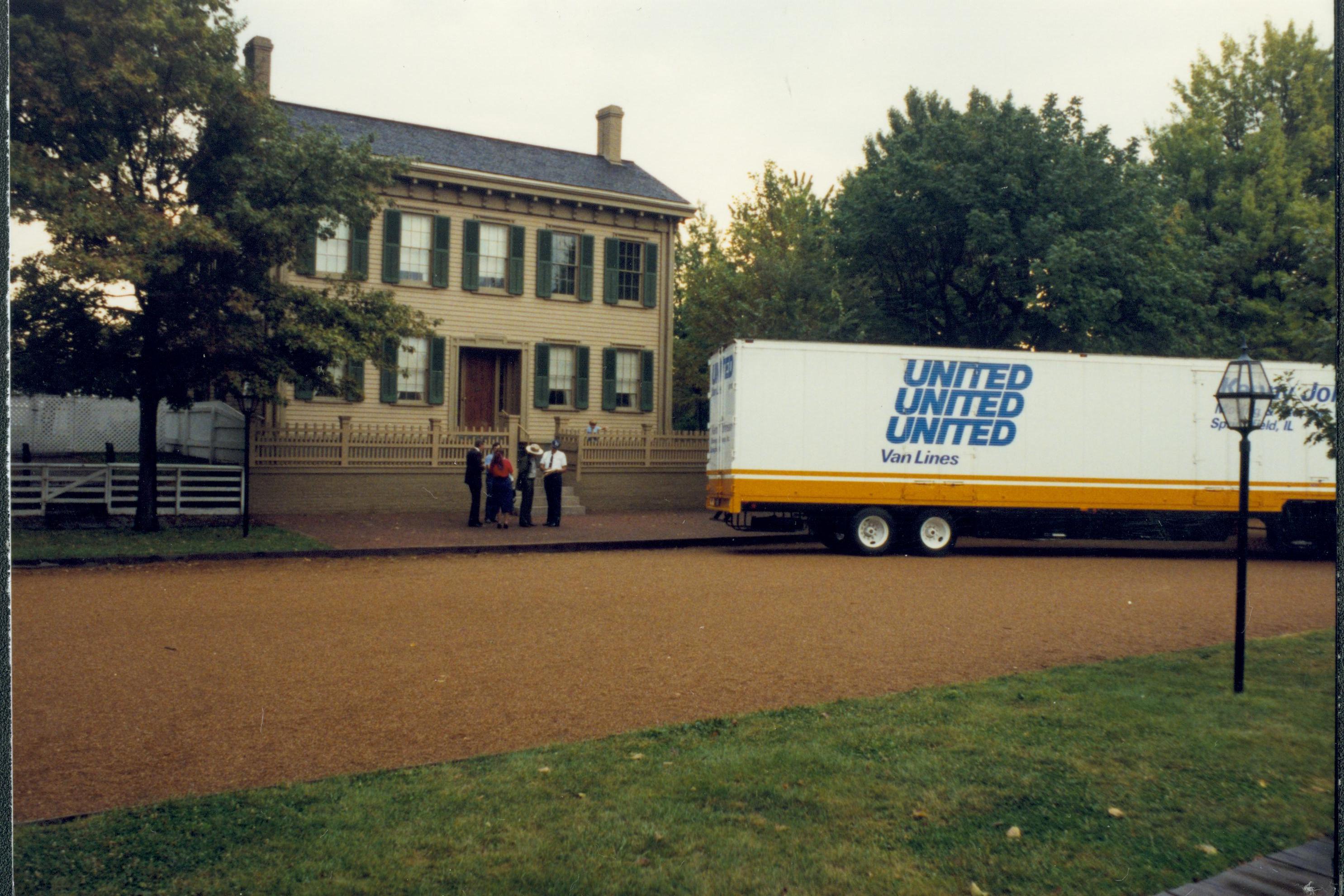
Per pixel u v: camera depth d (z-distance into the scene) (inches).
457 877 155.6
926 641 370.6
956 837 175.6
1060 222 945.5
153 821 177.2
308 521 811.4
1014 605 466.0
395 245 1032.2
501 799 191.2
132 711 259.4
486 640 363.3
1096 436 725.3
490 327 1091.3
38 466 752.3
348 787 197.8
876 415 709.9
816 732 240.2
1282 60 1320.1
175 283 626.2
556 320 1130.0
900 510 729.6
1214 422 733.3
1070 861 166.2
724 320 1558.8
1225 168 1307.8
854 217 1117.1
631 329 1183.6
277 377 700.0
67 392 693.3
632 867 160.4
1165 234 1071.6
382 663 322.7
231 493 853.8
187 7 669.3
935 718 253.9
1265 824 183.3
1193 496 729.6
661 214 1182.9
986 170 1006.4
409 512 916.0
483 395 1104.8
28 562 551.2
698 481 1074.7
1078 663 335.0
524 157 1163.3
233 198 669.3
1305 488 731.4
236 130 704.4
